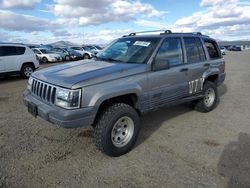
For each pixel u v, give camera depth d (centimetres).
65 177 343
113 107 392
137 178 344
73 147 431
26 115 596
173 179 342
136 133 423
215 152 421
